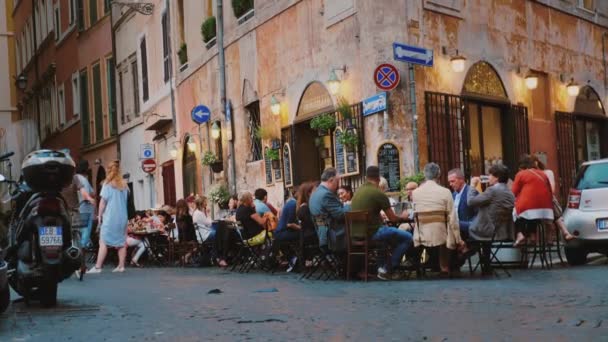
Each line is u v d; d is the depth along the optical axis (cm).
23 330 758
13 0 5656
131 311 877
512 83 2027
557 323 704
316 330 705
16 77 5559
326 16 1883
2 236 1072
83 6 4016
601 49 2470
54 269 906
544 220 1412
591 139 2416
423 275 1275
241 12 2352
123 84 3603
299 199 1402
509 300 886
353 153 1769
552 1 2214
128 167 3588
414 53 1659
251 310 856
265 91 2189
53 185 921
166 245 1981
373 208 1235
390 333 676
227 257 1784
